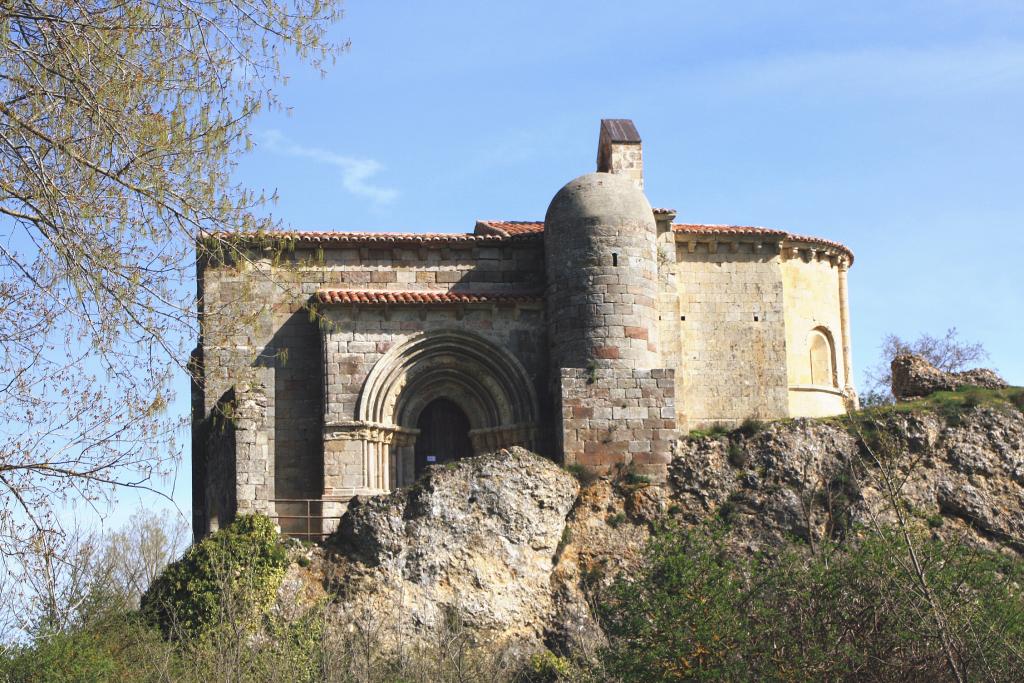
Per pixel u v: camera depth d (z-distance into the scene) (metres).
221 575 31.94
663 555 26.30
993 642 22.95
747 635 24.03
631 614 25.31
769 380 42.09
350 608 33.59
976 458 37.94
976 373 41.62
